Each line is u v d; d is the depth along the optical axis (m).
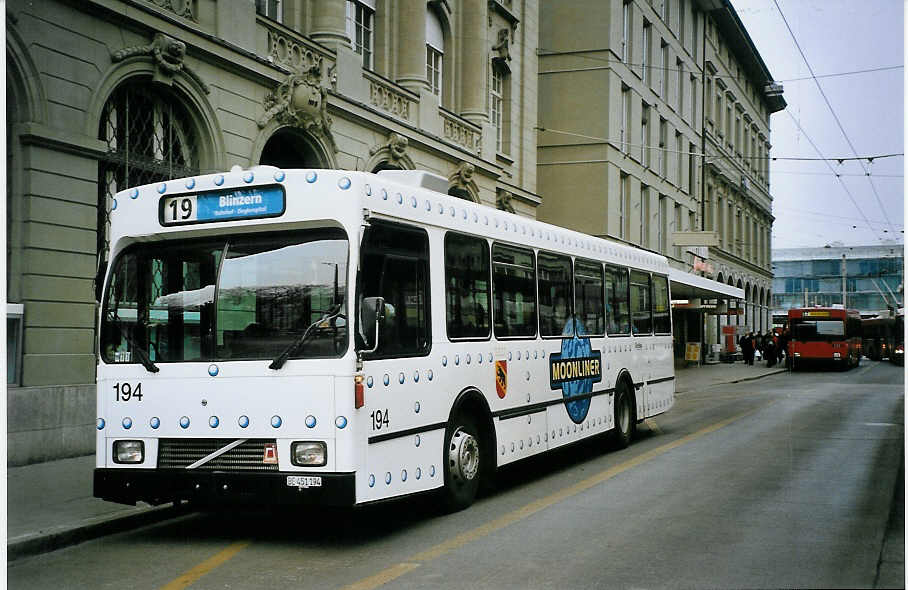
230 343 7.64
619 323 14.12
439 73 23.77
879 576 6.35
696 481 10.57
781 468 11.51
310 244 7.59
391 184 8.11
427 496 9.34
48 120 11.73
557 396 11.54
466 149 23.06
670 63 43.38
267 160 17.69
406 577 6.55
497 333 10.03
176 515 9.19
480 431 9.70
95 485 7.92
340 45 18.03
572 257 12.36
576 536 7.77
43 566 7.21
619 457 12.95
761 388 29.31
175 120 14.30
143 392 7.82
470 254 9.53
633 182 38.31
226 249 7.81
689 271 47.06
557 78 35.75
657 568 6.64
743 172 59.16
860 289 61.97
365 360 7.47
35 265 11.57
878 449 13.35
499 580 6.39
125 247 8.15
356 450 7.29
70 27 12.04
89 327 12.32
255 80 15.56
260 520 8.91
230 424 7.52
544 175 35.84
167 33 13.52
